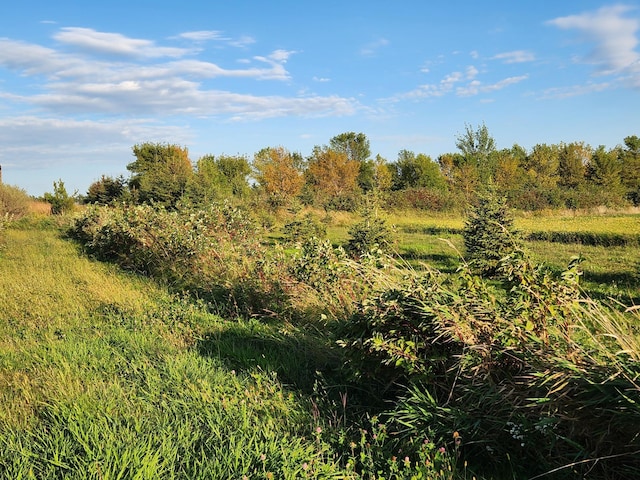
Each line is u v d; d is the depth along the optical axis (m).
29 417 4.48
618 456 3.24
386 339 4.50
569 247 16.00
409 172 56.53
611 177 53.00
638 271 11.14
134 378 5.27
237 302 8.21
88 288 9.70
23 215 28.39
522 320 4.02
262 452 3.61
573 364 3.58
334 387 4.98
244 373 5.39
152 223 12.63
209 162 40.31
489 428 3.76
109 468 3.38
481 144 46.88
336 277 7.20
